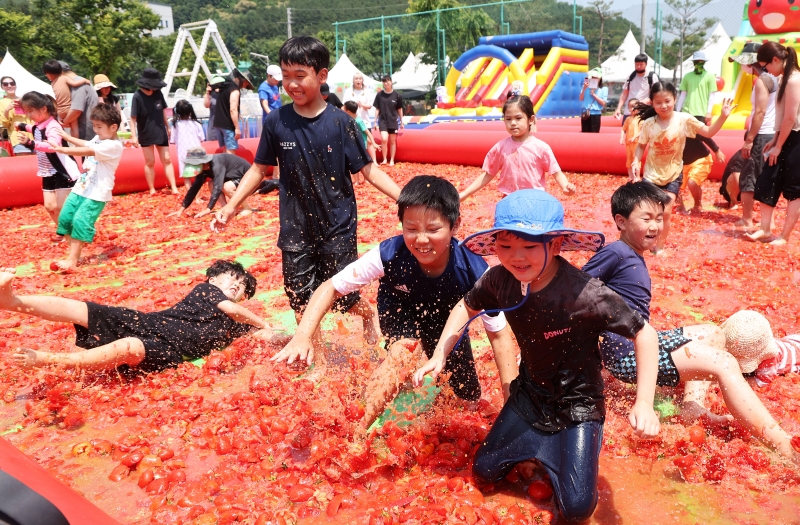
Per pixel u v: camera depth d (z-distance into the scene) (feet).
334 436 10.21
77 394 12.53
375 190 39.32
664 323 15.31
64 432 11.29
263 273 21.31
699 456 9.68
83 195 21.84
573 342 8.38
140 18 172.76
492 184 40.16
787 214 22.31
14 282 20.80
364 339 14.48
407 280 10.49
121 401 12.13
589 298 8.10
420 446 10.00
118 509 9.00
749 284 18.39
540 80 80.28
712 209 29.30
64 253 25.00
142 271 22.26
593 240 8.06
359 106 55.16
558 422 8.66
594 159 41.32
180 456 10.30
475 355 13.94
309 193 12.71
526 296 8.30
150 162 38.52
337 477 9.33
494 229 7.88
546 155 18.95
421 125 74.43
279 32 459.73
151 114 37.47
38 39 183.21
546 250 7.93
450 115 78.59
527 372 9.07
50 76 35.94
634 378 10.72
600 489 9.16
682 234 24.61
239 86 41.63
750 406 9.76
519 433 8.83
